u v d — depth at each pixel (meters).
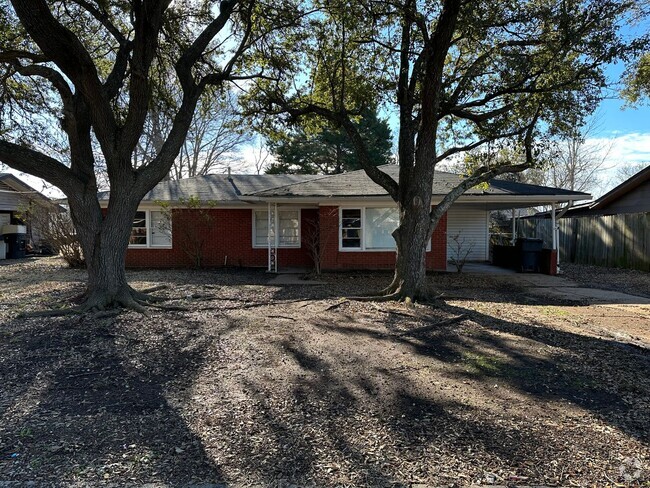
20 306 8.05
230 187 16.89
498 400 3.87
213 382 4.32
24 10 6.21
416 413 3.59
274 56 10.39
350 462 2.83
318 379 4.38
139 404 3.79
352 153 29.36
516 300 9.13
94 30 9.98
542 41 8.12
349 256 13.61
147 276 12.71
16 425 3.38
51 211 14.88
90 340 5.84
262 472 2.71
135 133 7.79
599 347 5.57
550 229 18.91
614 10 7.32
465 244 17.78
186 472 2.70
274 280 11.96
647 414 3.61
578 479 2.64
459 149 9.36
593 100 8.36
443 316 7.24
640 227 14.32
